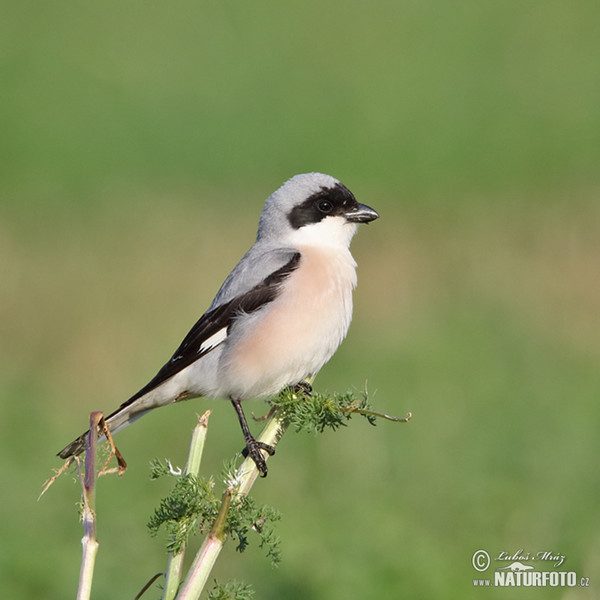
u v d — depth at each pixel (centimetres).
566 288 1600
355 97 3005
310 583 732
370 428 1017
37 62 3250
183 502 451
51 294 1551
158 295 1555
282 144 2620
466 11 3844
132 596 747
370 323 1465
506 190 2255
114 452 455
